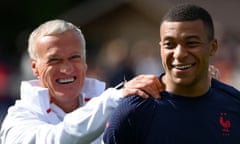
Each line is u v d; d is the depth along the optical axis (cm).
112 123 926
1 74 3459
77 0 5812
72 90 1077
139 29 4906
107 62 3195
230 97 950
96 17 4938
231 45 3684
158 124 918
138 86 918
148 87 916
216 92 948
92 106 966
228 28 5016
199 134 920
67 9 5797
